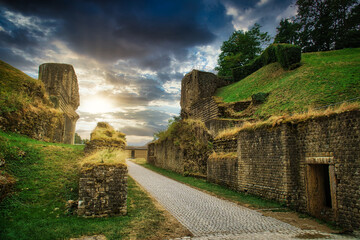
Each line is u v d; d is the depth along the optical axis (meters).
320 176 9.58
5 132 13.35
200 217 8.53
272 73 29.11
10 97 15.04
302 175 9.81
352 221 7.38
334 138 8.41
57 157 12.48
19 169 10.06
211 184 15.76
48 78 34.16
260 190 11.61
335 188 8.13
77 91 38.69
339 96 16.00
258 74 32.25
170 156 24.28
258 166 11.85
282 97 21.20
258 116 21.14
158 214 8.73
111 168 8.63
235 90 32.97
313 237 6.68
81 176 8.25
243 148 13.14
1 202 7.50
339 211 7.86
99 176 8.41
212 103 28.06
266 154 11.36
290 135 10.31
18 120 14.49
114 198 8.45
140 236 6.59
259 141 11.91
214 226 7.59
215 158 16.12
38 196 8.74
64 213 8.01
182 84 42.25
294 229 7.41
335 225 7.89
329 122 8.67
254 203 10.50
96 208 8.15
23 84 17.59
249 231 7.18
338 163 8.12
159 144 28.89
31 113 15.79
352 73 18.61
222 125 23.12
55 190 9.48
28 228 6.41
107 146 15.89
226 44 46.62
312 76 21.12
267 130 11.40
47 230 6.42
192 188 14.45
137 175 19.73
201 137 21.41
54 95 28.97
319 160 8.94
